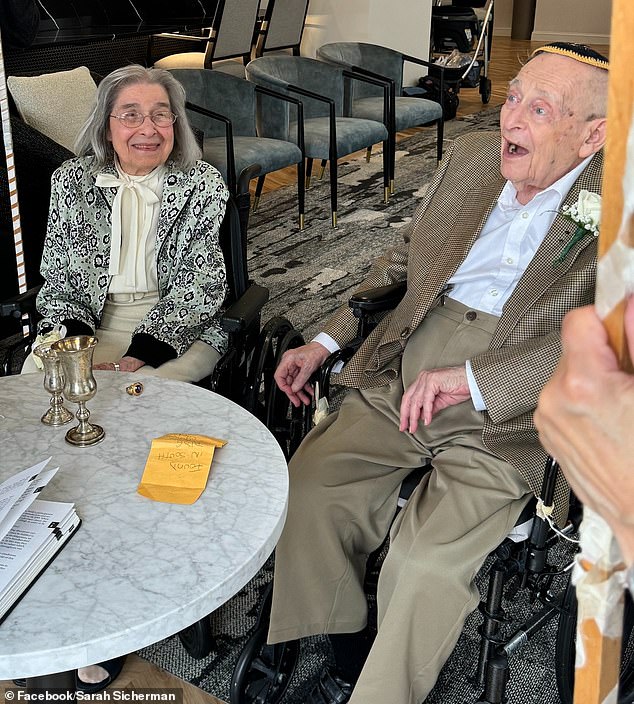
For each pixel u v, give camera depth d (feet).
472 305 6.40
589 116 5.79
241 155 14.12
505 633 6.70
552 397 1.07
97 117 7.52
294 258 14.33
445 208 6.79
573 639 5.55
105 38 17.43
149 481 4.91
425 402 5.90
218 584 4.12
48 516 4.40
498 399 5.73
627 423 1.01
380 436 6.36
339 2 21.99
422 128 23.39
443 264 6.45
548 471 5.26
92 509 4.68
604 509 1.04
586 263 5.81
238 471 5.07
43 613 3.92
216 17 17.98
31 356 7.66
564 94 5.72
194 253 7.78
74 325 7.61
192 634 6.31
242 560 4.29
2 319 9.73
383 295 6.90
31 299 7.47
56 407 5.53
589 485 1.05
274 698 5.93
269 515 4.66
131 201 7.70
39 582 4.13
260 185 16.62
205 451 5.13
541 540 5.46
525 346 5.82
